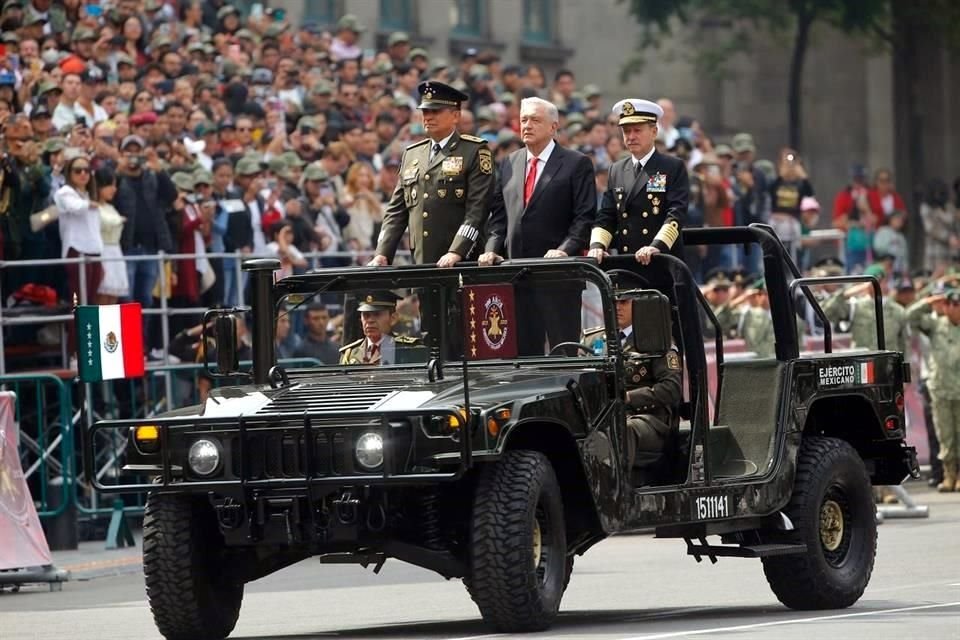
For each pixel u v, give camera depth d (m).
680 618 41.91
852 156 167.00
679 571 54.31
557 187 45.19
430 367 39.66
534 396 37.78
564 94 105.06
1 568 55.16
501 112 95.94
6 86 69.38
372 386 38.97
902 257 113.75
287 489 37.22
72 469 64.19
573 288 40.75
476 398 37.41
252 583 54.50
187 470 37.84
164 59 81.75
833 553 44.50
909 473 47.38
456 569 37.88
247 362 70.38
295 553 39.19
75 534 64.69
